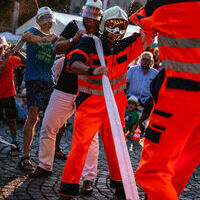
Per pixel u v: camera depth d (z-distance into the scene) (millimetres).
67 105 3986
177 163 2533
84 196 3699
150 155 2387
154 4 2400
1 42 5324
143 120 7422
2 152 5008
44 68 4480
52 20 4418
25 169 4297
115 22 3117
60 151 5062
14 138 5035
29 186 3801
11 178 3982
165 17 2320
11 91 5156
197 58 2219
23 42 4625
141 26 2518
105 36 3182
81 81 3207
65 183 3299
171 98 2289
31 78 4426
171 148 2342
